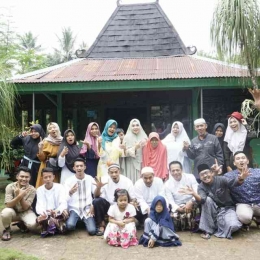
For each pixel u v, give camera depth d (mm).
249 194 4961
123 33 10492
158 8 10539
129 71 8430
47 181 4973
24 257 3951
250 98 8781
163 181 5453
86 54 10422
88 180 5215
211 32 6203
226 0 6059
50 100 9641
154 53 10320
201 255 4098
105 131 5711
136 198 5055
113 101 9727
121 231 4484
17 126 9117
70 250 4336
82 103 9812
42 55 19578
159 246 4445
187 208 4941
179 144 5707
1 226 5293
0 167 8266
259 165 7855
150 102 9617
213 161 5422
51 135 5500
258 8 6074
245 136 5734
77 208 5035
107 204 5055
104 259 4035
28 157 5887
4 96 6809
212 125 8984
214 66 8438
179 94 9484
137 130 5668
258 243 4504
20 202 4891
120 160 5695
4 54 11383
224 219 4770
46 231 4875
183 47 10180
